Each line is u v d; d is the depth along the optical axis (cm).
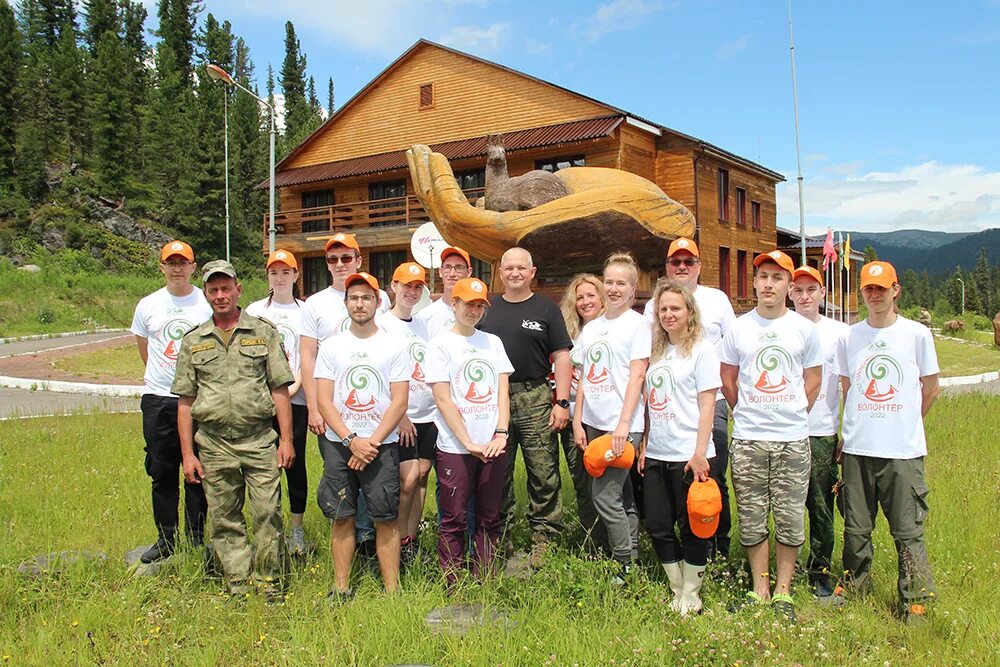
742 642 385
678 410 473
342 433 476
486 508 499
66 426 1090
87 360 2112
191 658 388
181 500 696
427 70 2441
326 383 489
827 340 537
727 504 526
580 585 454
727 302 568
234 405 490
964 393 1455
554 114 2188
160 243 5250
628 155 2084
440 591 475
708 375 466
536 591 455
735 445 488
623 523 485
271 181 2177
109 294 3953
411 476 545
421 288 582
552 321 554
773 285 480
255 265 5681
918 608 431
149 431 542
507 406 506
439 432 499
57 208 4931
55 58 6009
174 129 5969
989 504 622
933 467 767
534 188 898
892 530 466
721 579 496
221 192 5541
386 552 487
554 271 946
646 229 879
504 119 2288
